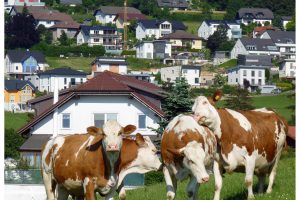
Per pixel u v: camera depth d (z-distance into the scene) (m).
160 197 23.83
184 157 17.33
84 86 53.91
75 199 18.25
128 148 18.16
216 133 18.27
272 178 20.42
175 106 46.38
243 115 19.14
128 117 54.16
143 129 53.97
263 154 19.36
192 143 17.27
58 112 54.09
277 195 19.80
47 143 18.53
